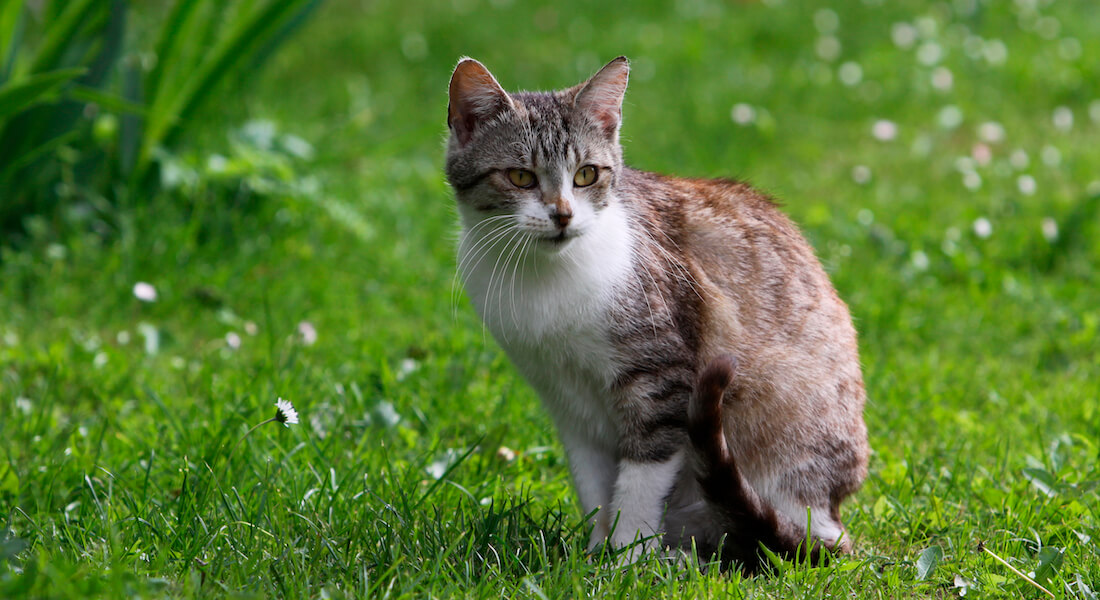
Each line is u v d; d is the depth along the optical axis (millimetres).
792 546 4328
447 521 4559
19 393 6020
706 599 3969
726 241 4637
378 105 12188
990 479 5145
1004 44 13578
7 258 7668
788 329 4590
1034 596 4113
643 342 4367
